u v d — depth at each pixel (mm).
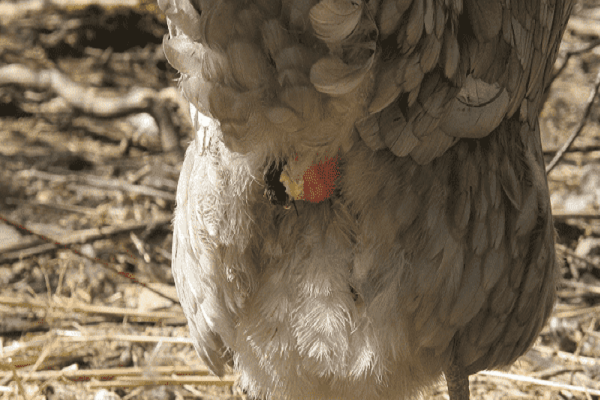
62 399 4008
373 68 2111
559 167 6238
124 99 6828
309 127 2020
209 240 2471
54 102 7668
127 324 4766
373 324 2434
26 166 6562
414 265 2367
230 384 4141
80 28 8711
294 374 2645
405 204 2320
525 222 2553
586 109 5305
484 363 2719
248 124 2002
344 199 2336
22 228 4754
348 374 2555
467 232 2416
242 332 2629
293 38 1910
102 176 6406
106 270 5230
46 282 4797
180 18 1986
